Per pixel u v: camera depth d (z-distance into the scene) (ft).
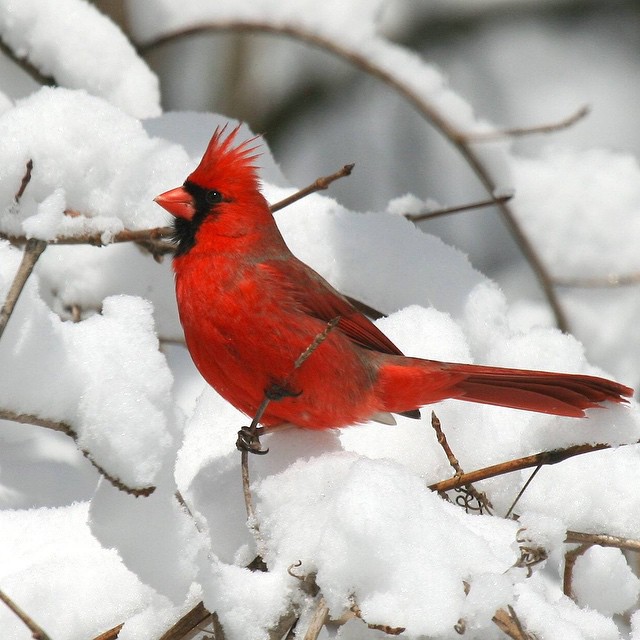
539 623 12.91
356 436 17.95
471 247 37.45
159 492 12.48
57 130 19.52
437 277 21.07
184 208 18.10
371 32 24.91
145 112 23.52
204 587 12.73
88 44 23.17
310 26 24.89
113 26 23.70
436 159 38.37
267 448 16.51
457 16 41.37
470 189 38.04
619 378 27.48
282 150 37.93
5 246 14.26
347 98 38.78
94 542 15.16
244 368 17.46
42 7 22.90
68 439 20.52
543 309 31.24
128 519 12.48
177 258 18.16
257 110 37.22
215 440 17.51
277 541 13.75
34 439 20.39
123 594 14.35
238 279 17.46
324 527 13.14
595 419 16.26
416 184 38.29
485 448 17.46
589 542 15.42
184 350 24.08
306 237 20.98
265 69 37.65
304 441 17.07
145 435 12.01
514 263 36.63
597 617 14.73
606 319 27.99
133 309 13.48
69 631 14.12
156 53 35.78
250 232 17.85
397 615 12.10
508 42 41.70
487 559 12.64
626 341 27.71
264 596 12.83
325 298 17.76
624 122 40.73
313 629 12.26
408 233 21.39
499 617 12.46
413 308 20.17
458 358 19.43
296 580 12.95
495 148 25.66
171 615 13.46
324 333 13.91
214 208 17.90
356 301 21.15
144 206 19.85
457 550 12.65
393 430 17.87
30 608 14.15
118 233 18.48
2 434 20.31
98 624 14.20
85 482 19.67
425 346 19.48
